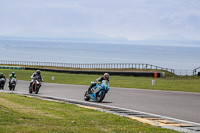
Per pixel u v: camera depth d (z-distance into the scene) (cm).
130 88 3856
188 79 6084
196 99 2664
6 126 1218
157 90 3562
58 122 1368
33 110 1709
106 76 2481
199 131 1319
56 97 2859
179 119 1675
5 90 3853
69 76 6894
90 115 1634
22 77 6625
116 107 2155
